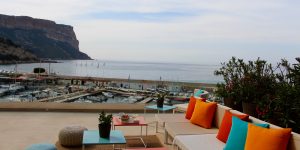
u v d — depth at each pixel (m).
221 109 3.72
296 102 3.33
